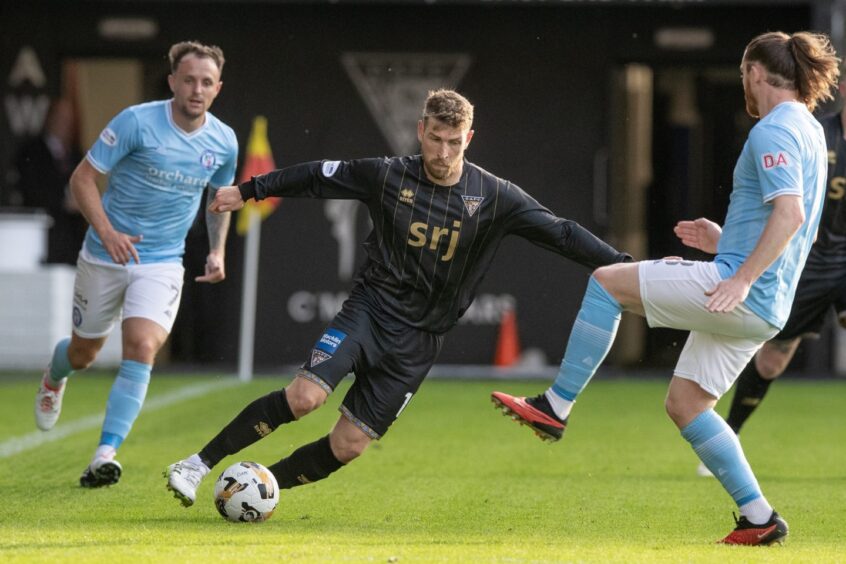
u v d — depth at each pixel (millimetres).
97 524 23641
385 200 24016
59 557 19516
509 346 61312
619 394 52688
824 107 53500
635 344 66125
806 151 21547
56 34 61938
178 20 61938
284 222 61844
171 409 44656
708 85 67625
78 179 28297
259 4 61688
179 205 29531
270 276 61938
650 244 67312
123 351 29031
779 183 21078
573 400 23094
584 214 61844
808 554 21078
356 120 61875
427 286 24344
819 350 61250
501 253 61625
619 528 24422
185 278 61906
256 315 62031
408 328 24531
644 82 64938
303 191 24141
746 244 21828
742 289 21031
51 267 60156
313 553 20062
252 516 23984
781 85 22078
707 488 29875
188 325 62312
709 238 24250
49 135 62312
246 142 62000
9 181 62312
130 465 32125
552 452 36062
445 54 61625
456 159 23328
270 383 53781
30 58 62031
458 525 24469
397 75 61719
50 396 32000
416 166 24062
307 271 61844
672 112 67438
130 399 28688
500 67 61625
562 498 28203
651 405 48625
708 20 61031
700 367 22641
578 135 61656
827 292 32469
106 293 29656
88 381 54000
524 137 61688
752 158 21688
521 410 22953
